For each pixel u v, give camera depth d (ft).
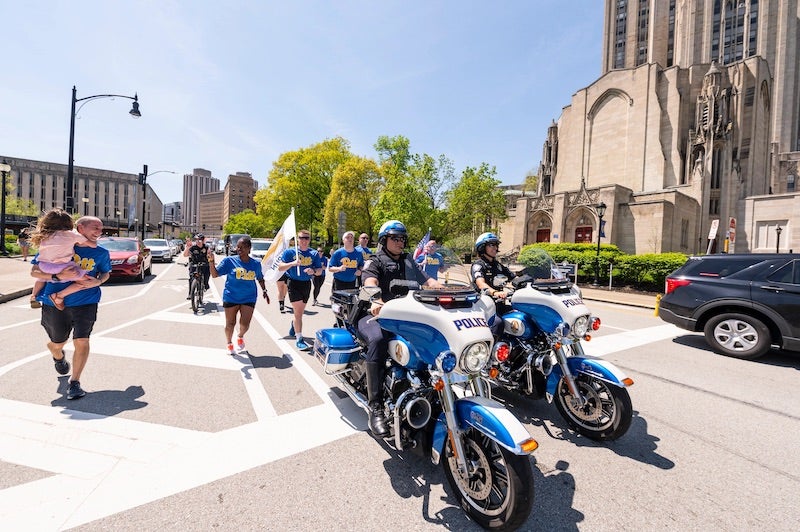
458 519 7.96
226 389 14.11
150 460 9.55
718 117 114.83
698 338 24.50
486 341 8.38
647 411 13.41
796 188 162.40
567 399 12.14
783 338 18.98
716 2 170.60
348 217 120.37
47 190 334.03
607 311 36.99
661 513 8.20
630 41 183.62
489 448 8.42
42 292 13.33
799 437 11.65
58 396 13.04
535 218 113.60
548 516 8.07
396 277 11.58
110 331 22.21
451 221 115.14
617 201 95.66
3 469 8.98
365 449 10.43
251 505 8.09
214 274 18.19
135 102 56.75
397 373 9.79
